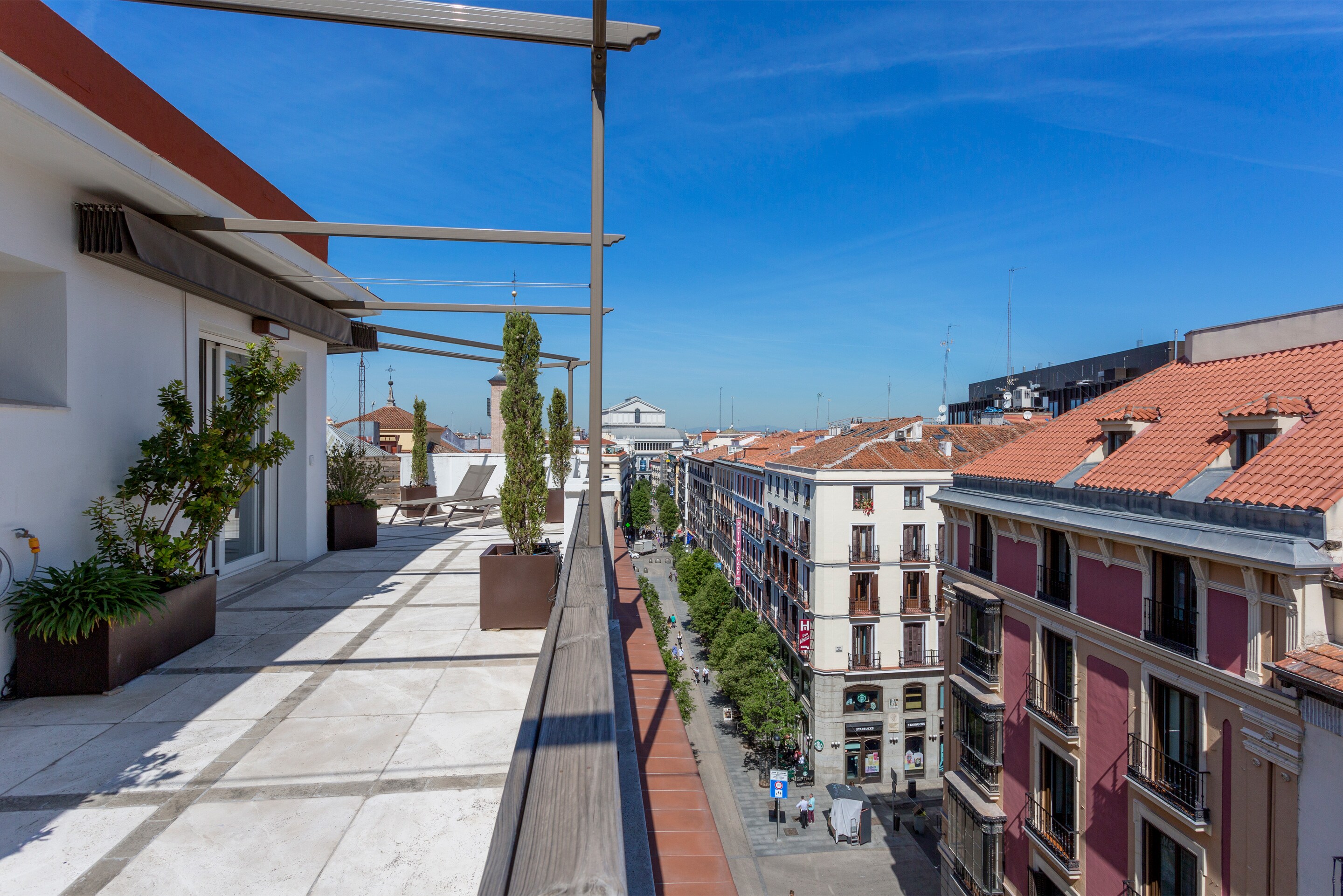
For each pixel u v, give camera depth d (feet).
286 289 25.05
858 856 61.77
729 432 279.90
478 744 11.67
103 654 13.87
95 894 7.55
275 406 28.91
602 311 12.12
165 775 10.46
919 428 91.86
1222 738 22.16
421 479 54.70
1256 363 31.09
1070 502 30.96
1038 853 32.22
